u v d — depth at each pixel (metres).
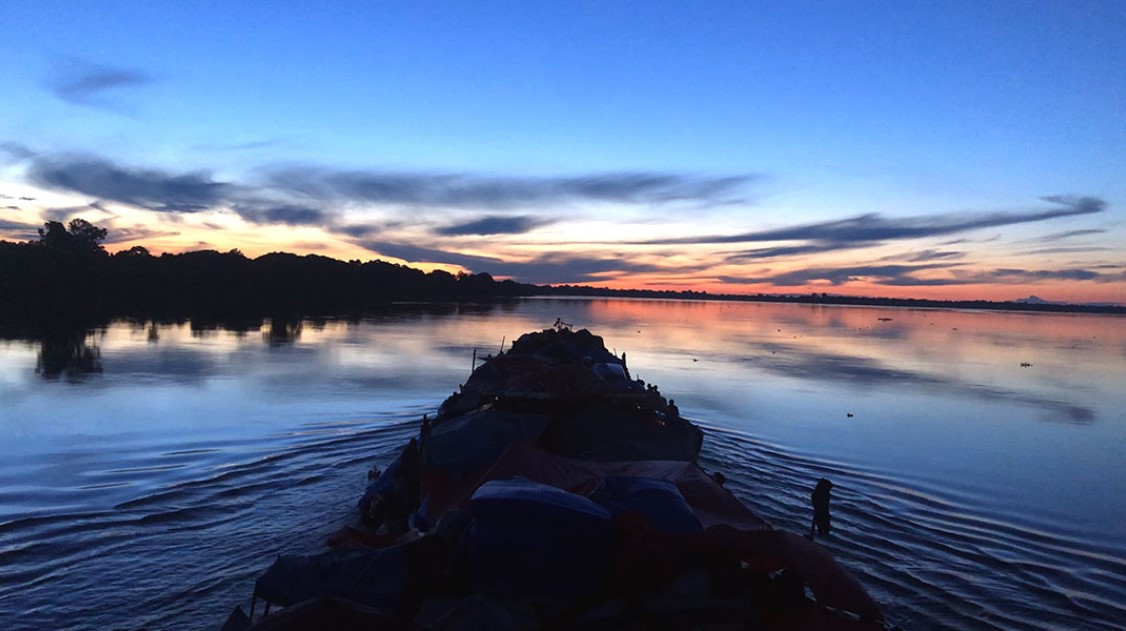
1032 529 19.67
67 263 123.06
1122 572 16.69
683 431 23.31
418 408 33.84
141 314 104.31
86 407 32.53
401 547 11.12
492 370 29.73
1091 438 33.44
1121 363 77.94
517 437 19.14
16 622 12.76
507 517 11.56
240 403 34.28
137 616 13.16
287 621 8.73
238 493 20.42
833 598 10.83
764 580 11.70
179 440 26.47
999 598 15.03
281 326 89.12
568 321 133.50
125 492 20.11
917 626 13.75
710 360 65.38
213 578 14.82
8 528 17.03
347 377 44.44
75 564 15.22
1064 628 13.81
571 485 14.55
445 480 18.08
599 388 25.58
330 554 11.37
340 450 25.59
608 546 11.47
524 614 10.61
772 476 24.31
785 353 77.00
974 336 130.25
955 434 33.50
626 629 10.58
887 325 170.38
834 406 40.31
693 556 11.52
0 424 28.77
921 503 21.78
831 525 19.23
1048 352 94.12
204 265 149.75
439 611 10.42
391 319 114.69
